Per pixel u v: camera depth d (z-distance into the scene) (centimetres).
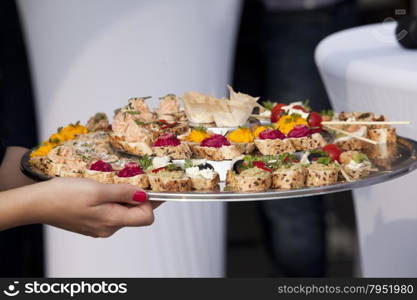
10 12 289
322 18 277
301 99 287
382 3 468
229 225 363
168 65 208
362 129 175
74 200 141
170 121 183
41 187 143
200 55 211
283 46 282
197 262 224
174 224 217
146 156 155
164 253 218
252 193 136
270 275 314
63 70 210
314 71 283
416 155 164
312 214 285
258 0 281
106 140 176
